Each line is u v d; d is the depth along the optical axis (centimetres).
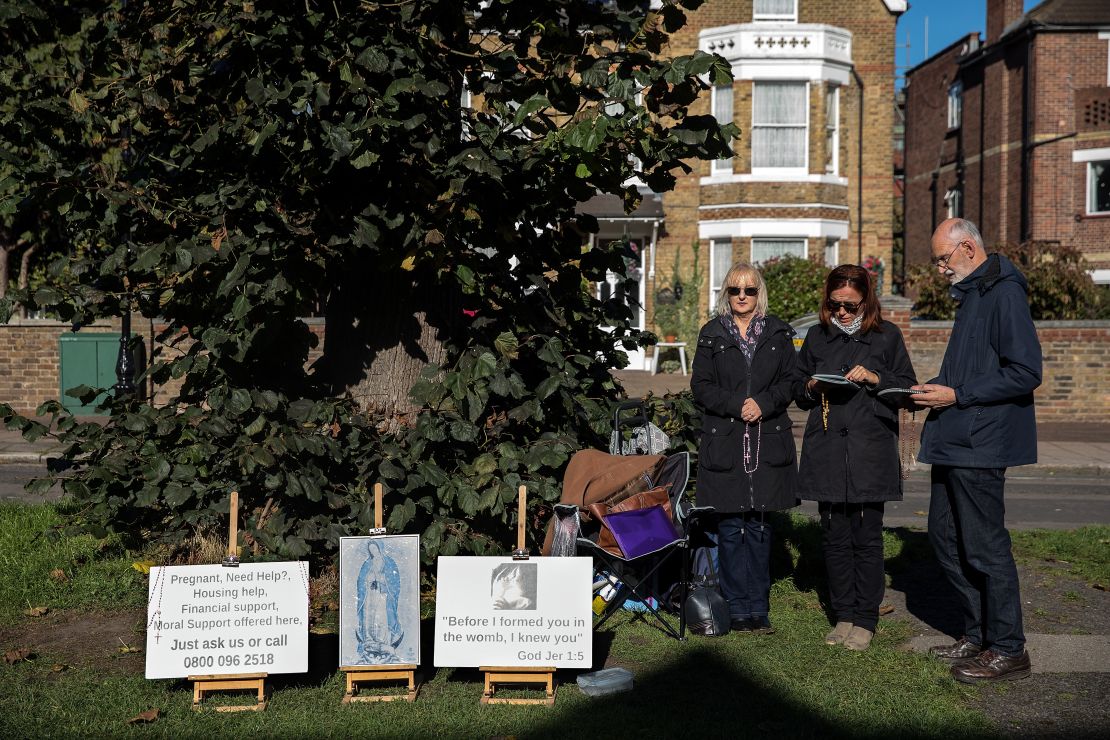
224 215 554
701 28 2345
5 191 564
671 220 2345
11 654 484
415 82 535
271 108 537
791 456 537
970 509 475
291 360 636
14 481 1091
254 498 614
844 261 2372
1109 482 1218
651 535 508
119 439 627
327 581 594
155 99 594
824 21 2348
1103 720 420
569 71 566
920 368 1689
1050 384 1714
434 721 412
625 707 427
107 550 669
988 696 450
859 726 409
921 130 3531
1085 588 641
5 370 1573
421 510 604
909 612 591
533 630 446
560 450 583
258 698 436
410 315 653
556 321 646
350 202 572
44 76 605
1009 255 2081
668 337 2262
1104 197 2686
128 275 604
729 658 491
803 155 2319
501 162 560
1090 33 2689
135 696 437
